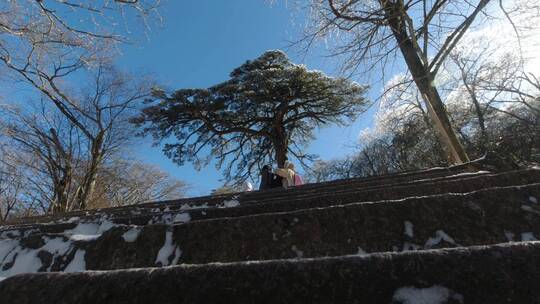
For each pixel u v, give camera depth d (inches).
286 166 382.0
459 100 700.0
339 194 115.3
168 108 887.1
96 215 187.8
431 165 756.6
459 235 69.8
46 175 756.0
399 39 262.1
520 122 589.9
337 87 877.2
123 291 44.8
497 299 36.1
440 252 41.2
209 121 933.2
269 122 979.3
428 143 775.7
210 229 82.8
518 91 579.8
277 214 81.7
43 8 299.3
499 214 71.0
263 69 919.7
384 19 251.9
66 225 118.9
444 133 246.5
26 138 680.4
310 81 874.1
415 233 72.0
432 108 247.8
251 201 174.2
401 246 71.0
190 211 119.3
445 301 36.9
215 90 911.0
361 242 73.4
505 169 248.7
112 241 86.8
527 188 73.6
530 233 67.0
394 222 74.4
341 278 40.9
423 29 245.6
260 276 43.3
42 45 351.9
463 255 40.3
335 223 77.2
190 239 82.4
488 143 558.9
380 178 211.9
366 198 112.3
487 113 655.1
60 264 87.4
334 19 255.3
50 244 92.4
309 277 41.9
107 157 795.4
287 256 75.2
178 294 43.3
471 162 213.0
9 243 95.0
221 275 44.3
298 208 114.7
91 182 730.8
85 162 753.0
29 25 326.0
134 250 84.0
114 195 965.2
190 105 888.3
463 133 684.1
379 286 39.4
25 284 47.8
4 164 708.0
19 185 748.0
